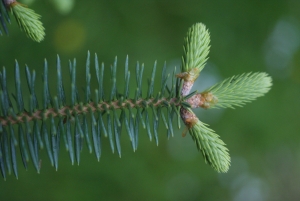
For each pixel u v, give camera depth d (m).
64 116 0.29
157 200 0.64
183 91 0.31
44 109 0.29
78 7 0.61
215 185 0.71
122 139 0.63
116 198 0.62
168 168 0.66
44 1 0.58
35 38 0.30
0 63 0.57
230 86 0.32
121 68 0.61
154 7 0.64
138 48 0.62
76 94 0.29
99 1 0.62
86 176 0.60
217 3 0.64
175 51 0.63
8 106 0.28
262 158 0.76
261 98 0.66
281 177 0.86
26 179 0.58
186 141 0.68
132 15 0.63
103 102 0.29
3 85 0.28
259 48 0.65
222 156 0.31
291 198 0.89
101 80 0.29
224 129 0.66
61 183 0.59
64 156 0.60
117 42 0.62
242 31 0.64
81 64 0.61
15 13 0.29
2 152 0.28
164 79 0.30
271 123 0.66
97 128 0.29
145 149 0.65
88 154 0.61
